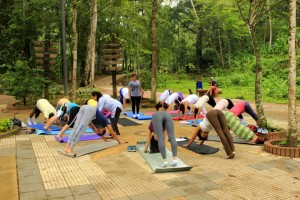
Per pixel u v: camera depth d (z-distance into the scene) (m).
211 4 29.94
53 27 25.38
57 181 4.85
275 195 4.31
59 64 22.89
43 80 13.01
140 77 17.44
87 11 25.98
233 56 34.56
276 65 25.02
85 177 5.03
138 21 24.48
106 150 6.59
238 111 8.00
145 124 9.85
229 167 5.53
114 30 26.41
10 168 5.36
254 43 8.20
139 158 6.08
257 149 6.74
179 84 29.27
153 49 13.84
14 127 8.45
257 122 8.19
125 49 29.64
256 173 5.20
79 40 29.69
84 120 6.29
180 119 10.40
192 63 41.12
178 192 4.41
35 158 6.04
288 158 6.04
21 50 21.67
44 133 8.09
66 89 12.83
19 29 21.06
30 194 4.35
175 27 43.69
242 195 4.31
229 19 29.80
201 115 10.51
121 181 4.85
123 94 12.75
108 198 4.22
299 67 22.73
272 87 19.66
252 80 25.02
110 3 23.16
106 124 7.01
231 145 6.09
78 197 4.25
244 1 10.09
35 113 9.22
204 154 6.37
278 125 9.52
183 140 7.50
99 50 31.09
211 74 33.44
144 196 4.27
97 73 40.69
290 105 6.26
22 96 12.84
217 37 37.94
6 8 22.25
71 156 6.11
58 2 23.97
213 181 4.84
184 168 5.33
